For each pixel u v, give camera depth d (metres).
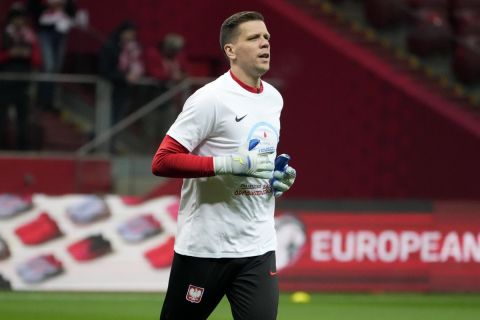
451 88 62.16
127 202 42.16
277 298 18.91
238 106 18.61
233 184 18.52
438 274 44.12
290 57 57.44
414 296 43.16
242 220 18.66
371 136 57.34
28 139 47.09
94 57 55.09
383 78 57.34
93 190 47.28
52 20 49.59
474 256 44.47
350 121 57.25
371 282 43.66
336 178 56.78
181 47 49.72
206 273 18.77
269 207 19.03
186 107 18.56
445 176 57.59
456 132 57.72
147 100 47.66
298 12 60.06
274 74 57.41
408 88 57.72
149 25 58.59
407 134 57.34
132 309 37.34
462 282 44.25
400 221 44.06
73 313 36.09
